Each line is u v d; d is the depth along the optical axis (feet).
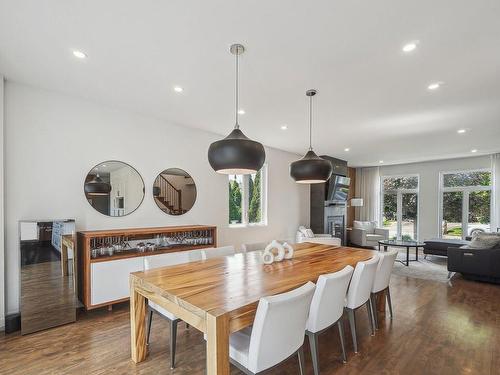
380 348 8.25
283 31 6.77
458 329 9.46
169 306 6.00
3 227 9.19
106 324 9.65
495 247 15.31
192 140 15.35
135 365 7.27
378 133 16.31
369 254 10.56
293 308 5.36
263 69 8.70
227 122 14.33
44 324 9.27
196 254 9.92
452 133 16.22
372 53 7.73
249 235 18.81
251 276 7.29
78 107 11.23
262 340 5.05
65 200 10.87
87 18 6.31
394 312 11.00
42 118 10.35
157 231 12.05
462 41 7.11
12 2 5.76
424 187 27.30
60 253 9.87
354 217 31.48
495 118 13.38
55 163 10.64
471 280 15.52
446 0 5.65
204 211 15.87
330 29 6.67
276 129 15.56
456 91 10.28
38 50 7.67
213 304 5.29
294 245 12.92
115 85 9.98
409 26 6.53
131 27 6.64
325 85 9.83
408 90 10.21
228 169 7.14
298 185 23.25
